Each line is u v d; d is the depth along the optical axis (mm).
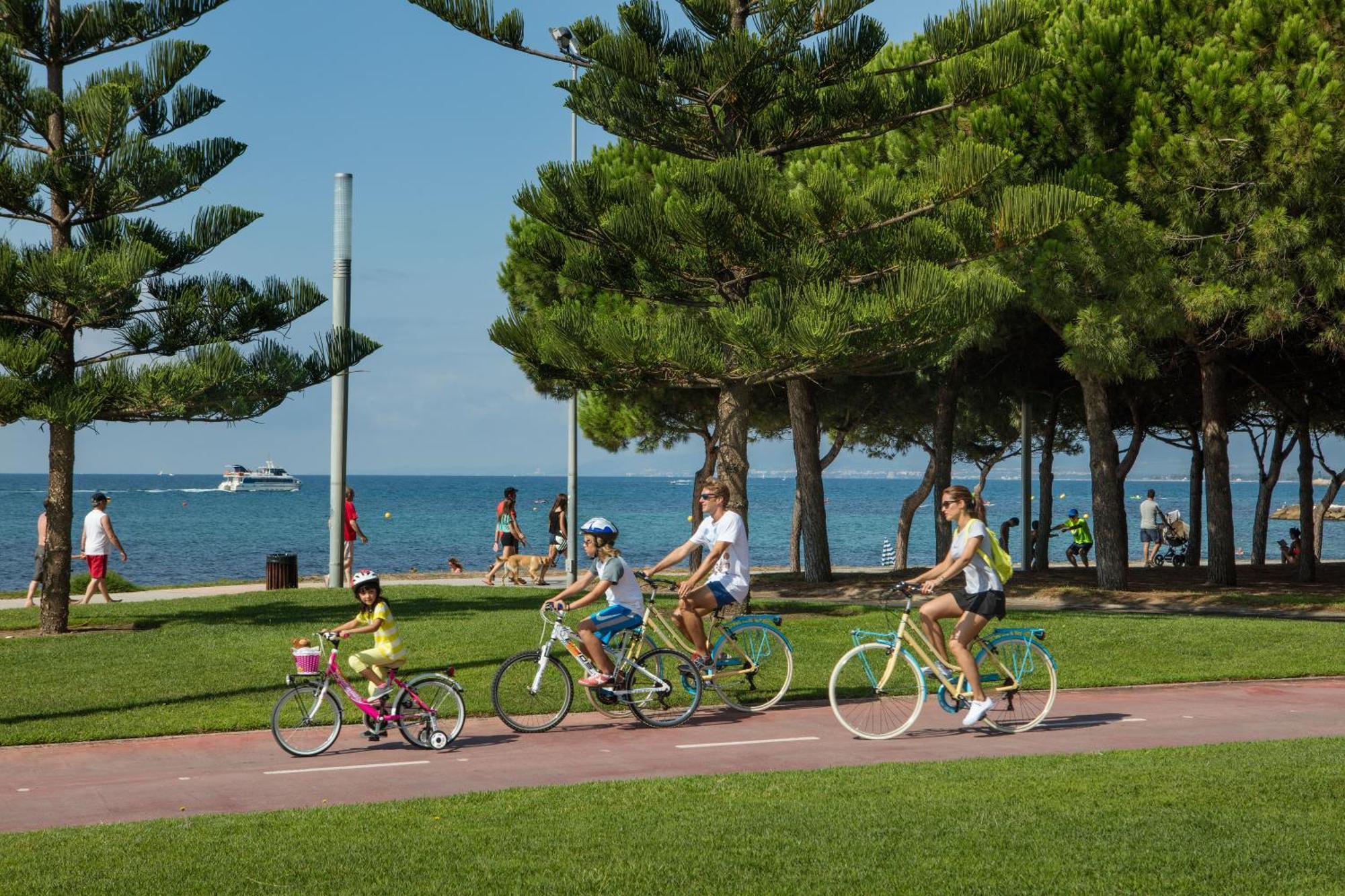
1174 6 20516
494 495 199125
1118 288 19828
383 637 9258
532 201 17078
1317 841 5805
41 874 5492
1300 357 26422
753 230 16750
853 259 16766
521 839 6051
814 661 13352
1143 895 5039
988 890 5113
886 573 27875
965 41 17312
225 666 13008
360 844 5992
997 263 20312
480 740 9656
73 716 10555
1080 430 37719
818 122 18250
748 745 9297
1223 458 25109
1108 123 20672
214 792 7809
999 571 9602
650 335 16234
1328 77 18297
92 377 15430
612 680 9961
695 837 6031
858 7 17062
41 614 16109
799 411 26234
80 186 16000
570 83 17938
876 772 7848
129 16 16641
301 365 17172
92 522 21109
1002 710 9875
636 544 67000
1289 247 18938
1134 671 12938
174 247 17328
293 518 104375
